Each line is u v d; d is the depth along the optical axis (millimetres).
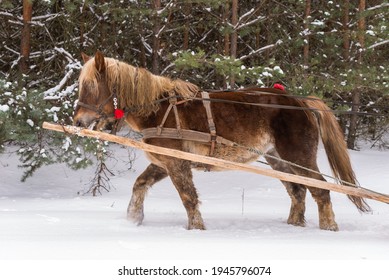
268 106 8750
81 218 9523
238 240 7398
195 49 22047
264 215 10875
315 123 9164
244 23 18859
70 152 13859
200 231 8281
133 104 8477
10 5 14828
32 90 13438
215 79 20328
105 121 8500
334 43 19172
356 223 9812
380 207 12789
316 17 22219
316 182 8000
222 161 7996
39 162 14039
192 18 20406
